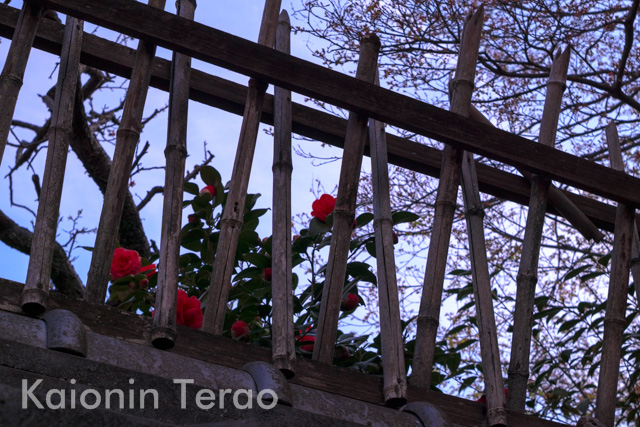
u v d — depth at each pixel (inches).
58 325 47.3
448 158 71.9
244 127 67.8
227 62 65.0
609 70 226.8
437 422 56.4
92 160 147.2
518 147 73.3
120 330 53.0
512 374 68.7
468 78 77.6
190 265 84.3
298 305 76.8
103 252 57.7
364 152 79.0
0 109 57.1
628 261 76.0
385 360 60.8
